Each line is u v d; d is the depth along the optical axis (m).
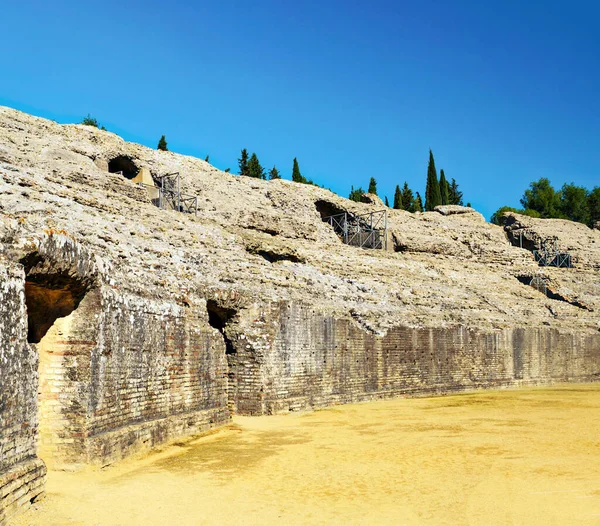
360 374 32.69
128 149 42.31
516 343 44.00
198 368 21.78
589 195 112.62
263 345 26.17
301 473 15.27
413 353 36.47
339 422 24.45
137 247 22.02
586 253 70.12
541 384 45.41
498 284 54.00
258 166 95.69
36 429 12.09
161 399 18.95
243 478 14.66
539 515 11.84
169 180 43.66
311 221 52.47
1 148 31.64
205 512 11.89
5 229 11.68
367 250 47.72
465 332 40.44
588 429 22.75
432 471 15.57
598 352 50.72
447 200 102.81
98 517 11.23
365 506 12.43
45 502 11.67
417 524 11.30
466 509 12.23
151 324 18.53
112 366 15.89
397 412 28.00
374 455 17.61
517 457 17.39
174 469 15.38
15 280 11.60
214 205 45.19
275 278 30.70
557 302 54.25
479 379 41.03
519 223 73.00
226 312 25.91
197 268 25.34
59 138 37.53
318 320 30.02
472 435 21.30
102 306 15.30
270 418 25.23
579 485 14.12
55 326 14.74
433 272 49.97
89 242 18.67
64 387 14.48
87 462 14.19
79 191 25.62
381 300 37.84
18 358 11.48
